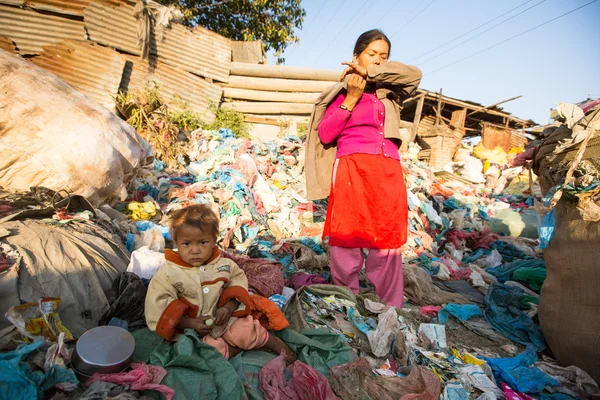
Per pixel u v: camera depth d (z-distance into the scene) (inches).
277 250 163.8
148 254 101.3
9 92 102.7
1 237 79.0
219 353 71.4
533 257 199.2
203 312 78.5
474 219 274.7
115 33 311.4
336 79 406.3
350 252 117.8
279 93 393.7
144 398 59.9
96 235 101.9
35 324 66.9
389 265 118.0
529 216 254.4
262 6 585.0
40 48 285.6
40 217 98.1
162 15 328.2
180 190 193.2
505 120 647.8
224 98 383.2
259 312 86.6
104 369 61.8
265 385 69.6
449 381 84.0
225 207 187.3
